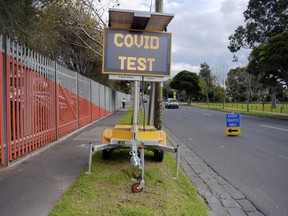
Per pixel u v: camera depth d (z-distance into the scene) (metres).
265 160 8.29
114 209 3.97
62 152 7.72
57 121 9.67
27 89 7.28
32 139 7.61
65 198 4.32
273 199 5.18
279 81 31.77
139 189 4.66
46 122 8.73
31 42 11.02
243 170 7.18
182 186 5.35
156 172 5.92
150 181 5.27
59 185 4.99
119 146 6.08
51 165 6.30
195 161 8.13
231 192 5.52
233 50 39.72
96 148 5.80
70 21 12.34
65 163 6.50
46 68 8.66
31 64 7.50
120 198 4.40
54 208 3.97
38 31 11.30
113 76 5.80
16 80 6.63
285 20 32.28
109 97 26.95
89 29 13.92
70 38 17.52
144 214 3.84
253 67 28.83
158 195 4.61
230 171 7.08
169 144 11.05
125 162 6.62
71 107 12.20
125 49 5.73
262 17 35.81
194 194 5.00
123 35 5.71
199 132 14.83
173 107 46.69
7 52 6.09
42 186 4.91
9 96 6.17
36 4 10.62
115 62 5.71
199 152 9.49
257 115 30.86
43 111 8.47
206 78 74.75
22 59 6.95
